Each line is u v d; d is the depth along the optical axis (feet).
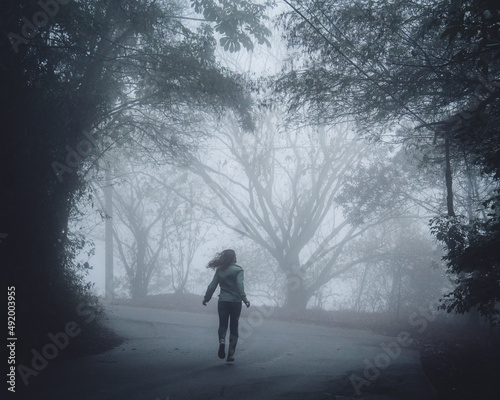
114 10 41.57
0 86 27.86
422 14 35.29
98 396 20.06
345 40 37.73
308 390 21.94
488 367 29.76
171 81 44.11
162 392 20.77
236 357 30.48
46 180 31.53
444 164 49.88
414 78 37.14
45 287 31.42
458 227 34.24
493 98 32.30
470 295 30.09
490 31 23.32
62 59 37.50
